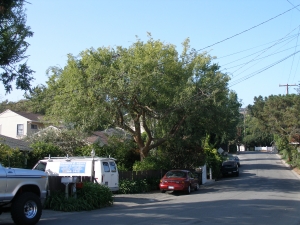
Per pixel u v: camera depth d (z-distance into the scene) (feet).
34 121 138.00
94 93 70.44
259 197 65.26
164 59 74.74
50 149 83.92
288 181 104.58
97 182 61.11
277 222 38.65
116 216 42.60
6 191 33.50
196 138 92.63
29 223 34.83
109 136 98.32
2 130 140.15
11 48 39.04
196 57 83.46
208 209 48.26
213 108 81.87
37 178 36.65
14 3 37.91
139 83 69.77
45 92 79.82
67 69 75.61
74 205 48.70
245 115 396.78
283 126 167.02
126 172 78.23
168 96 74.74
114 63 75.36
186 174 78.07
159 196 71.77
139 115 83.30
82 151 92.53
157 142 89.20
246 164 194.59
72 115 75.00
